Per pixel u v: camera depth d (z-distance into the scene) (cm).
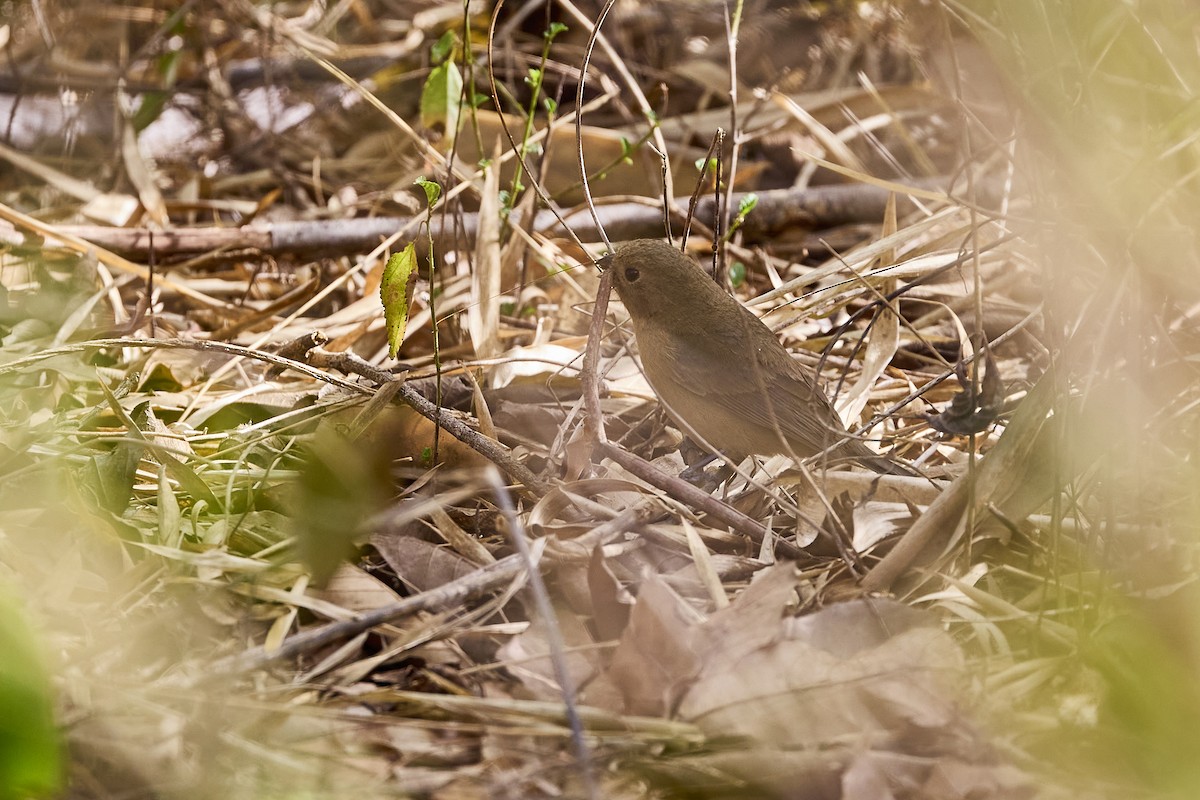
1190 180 855
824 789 577
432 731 612
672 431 1033
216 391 1064
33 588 691
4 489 782
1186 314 1042
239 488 833
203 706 577
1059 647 685
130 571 712
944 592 718
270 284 1359
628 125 1655
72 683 598
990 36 774
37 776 464
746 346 981
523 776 571
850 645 664
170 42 1861
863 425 1052
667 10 1859
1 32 1750
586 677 651
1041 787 569
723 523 851
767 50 1812
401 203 1520
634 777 578
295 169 1673
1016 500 762
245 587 695
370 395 894
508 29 1658
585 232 1418
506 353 1096
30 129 1603
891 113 1505
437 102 1183
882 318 1027
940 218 1078
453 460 881
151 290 1187
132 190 1535
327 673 647
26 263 1248
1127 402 766
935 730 595
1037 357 1074
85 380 990
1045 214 791
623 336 1052
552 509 791
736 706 607
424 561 745
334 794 553
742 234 1494
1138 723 597
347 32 1948
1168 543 753
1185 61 942
